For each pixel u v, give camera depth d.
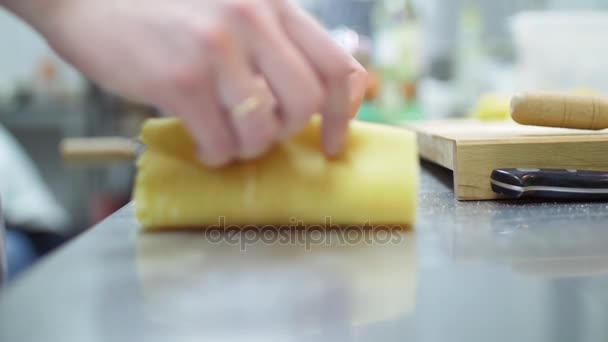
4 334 0.48
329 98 0.65
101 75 0.62
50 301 0.54
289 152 0.70
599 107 0.81
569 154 0.81
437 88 2.29
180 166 0.70
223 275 0.58
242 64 0.60
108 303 0.53
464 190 0.81
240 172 0.69
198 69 0.59
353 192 0.69
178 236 0.68
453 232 0.68
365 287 0.56
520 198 0.81
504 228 0.69
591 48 1.83
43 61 2.83
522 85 1.91
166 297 0.54
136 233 0.69
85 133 2.88
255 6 0.60
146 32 0.59
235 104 0.60
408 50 1.83
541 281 0.56
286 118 0.63
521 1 2.21
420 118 1.85
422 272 0.58
